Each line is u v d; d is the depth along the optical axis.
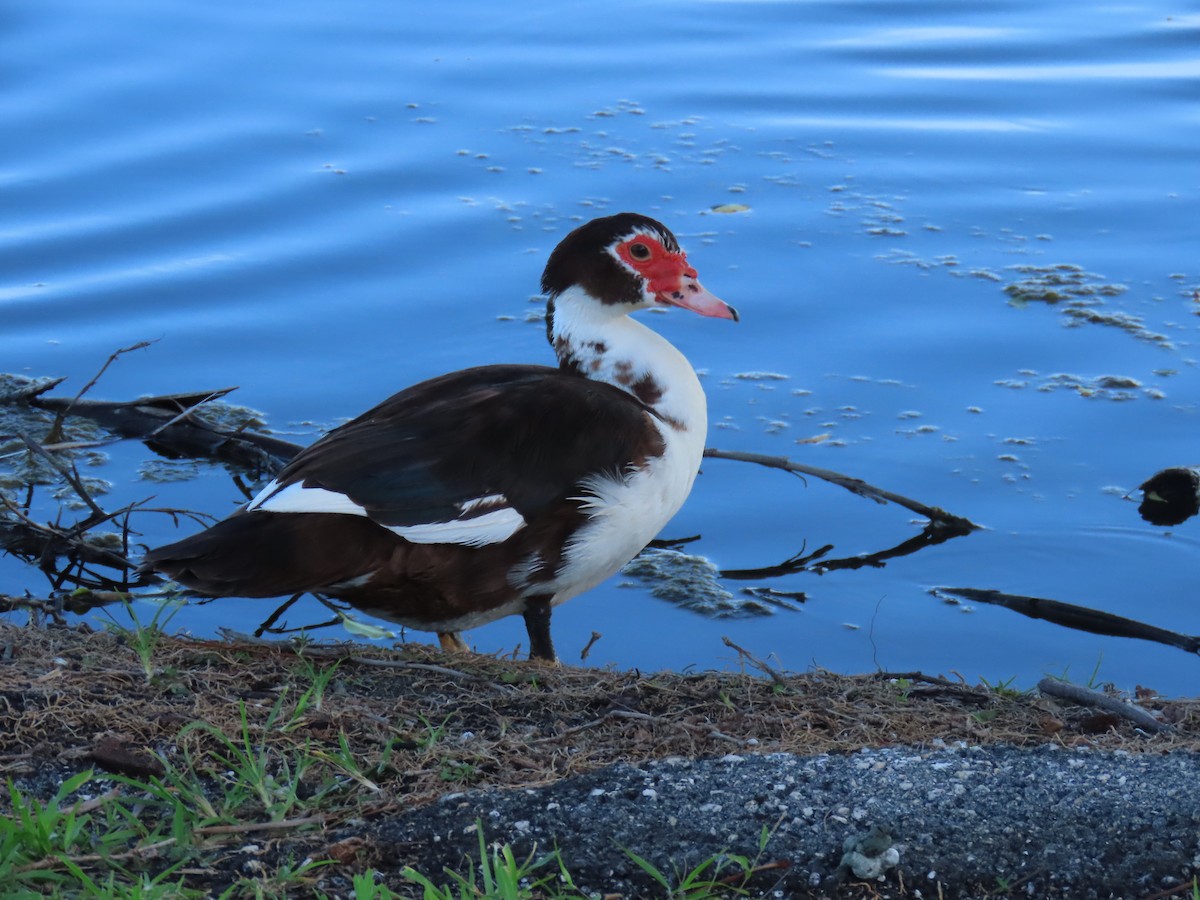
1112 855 5.88
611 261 8.91
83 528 10.66
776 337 12.91
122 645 7.79
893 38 18.19
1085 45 17.95
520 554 8.12
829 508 11.09
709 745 6.91
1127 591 10.23
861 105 16.70
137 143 15.32
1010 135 16.06
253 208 14.40
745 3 19.09
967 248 14.09
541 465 8.04
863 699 7.62
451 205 14.55
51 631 7.97
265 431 11.72
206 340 12.75
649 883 5.71
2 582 10.48
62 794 5.78
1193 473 10.98
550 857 5.68
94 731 6.61
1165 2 19.14
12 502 10.60
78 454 12.01
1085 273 13.70
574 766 6.57
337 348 12.61
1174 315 13.09
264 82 16.64
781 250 13.99
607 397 8.34
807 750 6.86
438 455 7.86
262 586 7.55
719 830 6.00
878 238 14.22
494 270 13.59
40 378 12.41
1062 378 12.31
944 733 7.18
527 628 8.64
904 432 11.74
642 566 10.57
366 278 13.49
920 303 13.24
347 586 7.98
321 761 6.44
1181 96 16.73
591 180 15.05
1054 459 11.44
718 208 14.62
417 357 12.48
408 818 6.05
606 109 16.53
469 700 7.32
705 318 13.22
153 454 12.09
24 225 14.01
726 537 10.87
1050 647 9.70
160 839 5.80
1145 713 7.35
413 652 8.00
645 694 7.49
